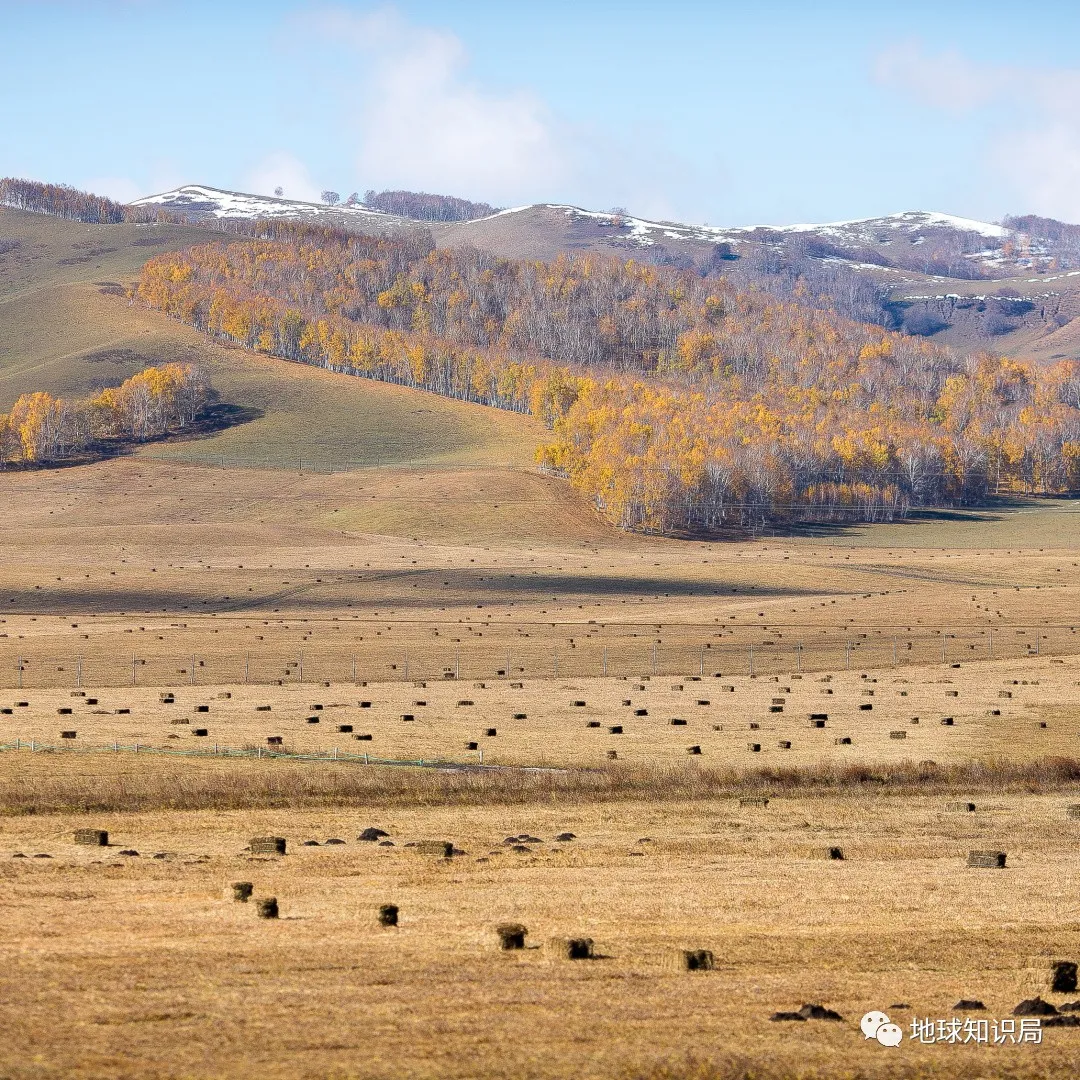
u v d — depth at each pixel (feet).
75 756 289.94
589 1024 98.53
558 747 313.32
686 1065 90.43
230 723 352.90
